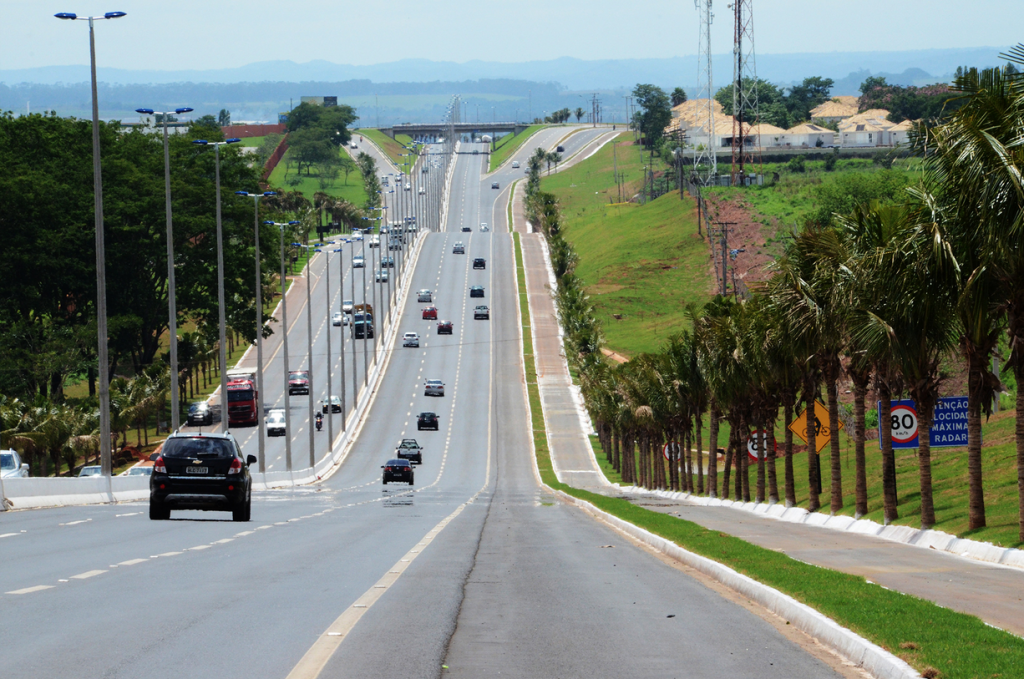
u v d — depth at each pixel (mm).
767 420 137125
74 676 25594
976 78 66438
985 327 73438
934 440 91312
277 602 38219
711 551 57312
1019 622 35625
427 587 44000
